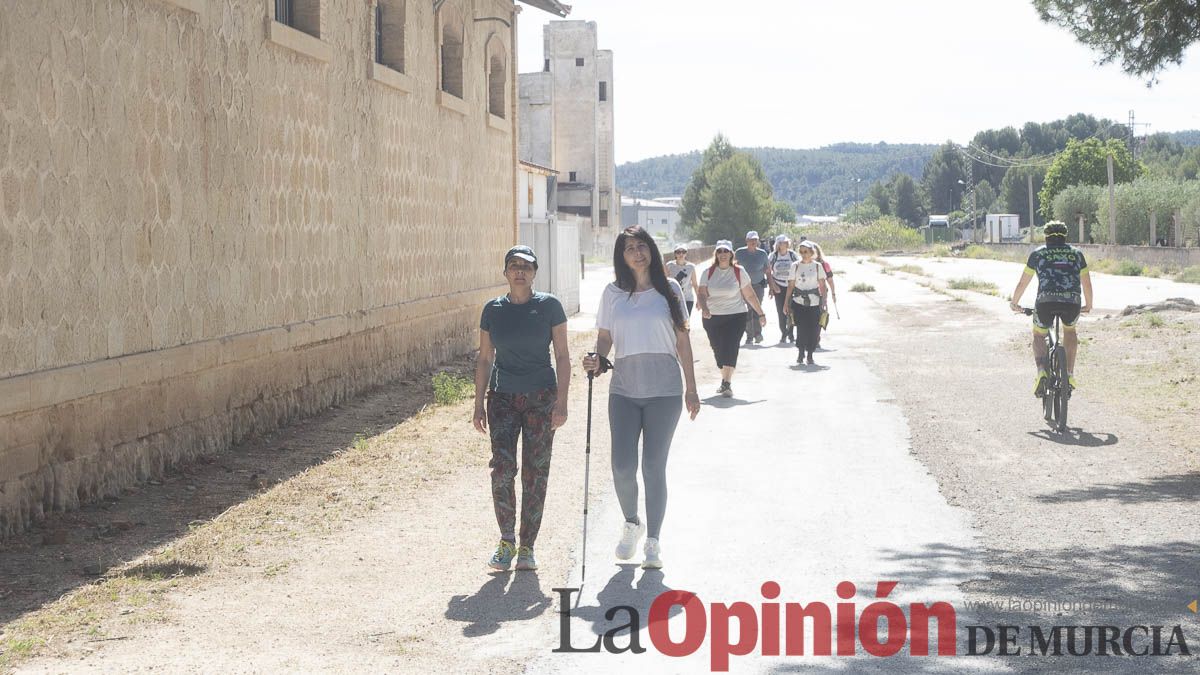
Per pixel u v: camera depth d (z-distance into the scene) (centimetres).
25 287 815
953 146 18512
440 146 1911
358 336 1530
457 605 637
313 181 1373
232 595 657
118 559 737
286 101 1290
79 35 882
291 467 1052
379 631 591
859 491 903
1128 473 958
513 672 530
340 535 795
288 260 1301
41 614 618
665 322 719
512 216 2400
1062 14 1249
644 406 720
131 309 961
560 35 8394
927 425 1216
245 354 1163
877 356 1922
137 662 542
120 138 942
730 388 1452
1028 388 1500
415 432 1216
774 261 2192
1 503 780
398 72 1669
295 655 553
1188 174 15250
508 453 712
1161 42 1206
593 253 8375
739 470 995
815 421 1255
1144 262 5741
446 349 1939
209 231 1104
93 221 903
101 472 909
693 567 702
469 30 2073
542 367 724
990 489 904
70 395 854
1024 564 693
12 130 799
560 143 8475
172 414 1027
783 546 746
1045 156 15938
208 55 1100
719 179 10588
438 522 834
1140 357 1748
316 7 1381
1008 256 7794
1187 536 752
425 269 1839
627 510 724
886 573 680
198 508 887
